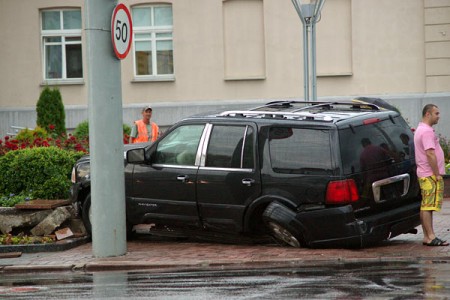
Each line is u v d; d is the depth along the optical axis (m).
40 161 16.72
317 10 20.02
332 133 12.80
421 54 32.00
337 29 32.50
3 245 14.52
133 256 13.58
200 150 13.91
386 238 13.05
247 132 13.51
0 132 34.19
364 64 32.31
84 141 23.16
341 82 32.50
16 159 16.84
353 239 12.66
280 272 11.55
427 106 13.16
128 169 14.55
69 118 33.81
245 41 33.16
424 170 13.21
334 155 12.73
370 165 12.97
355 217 12.72
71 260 13.47
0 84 34.25
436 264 11.77
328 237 12.82
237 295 9.70
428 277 10.56
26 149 17.23
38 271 13.01
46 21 34.12
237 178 13.45
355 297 9.29
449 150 26.66
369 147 13.05
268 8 32.84
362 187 12.80
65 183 16.70
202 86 33.38
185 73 33.41
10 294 10.58
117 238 13.66
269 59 32.91
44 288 11.05
